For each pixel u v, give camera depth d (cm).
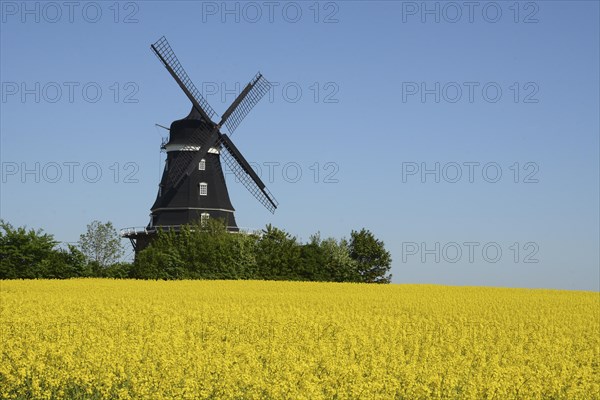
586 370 1454
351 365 1390
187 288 3781
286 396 1252
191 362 1417
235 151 6531
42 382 1406
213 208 6372
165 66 6444
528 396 1292
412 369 1402
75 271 5153
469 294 3775
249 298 3159
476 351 1672
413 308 2806
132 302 2662
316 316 2331
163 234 5797
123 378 1356
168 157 6512
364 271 7156
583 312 2823
